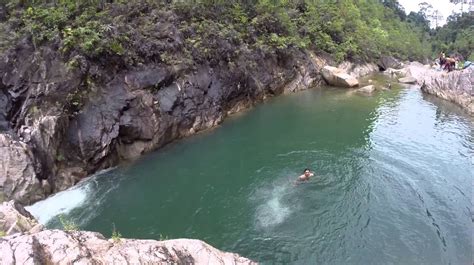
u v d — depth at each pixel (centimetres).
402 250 1498
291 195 1938
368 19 7544
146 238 1638
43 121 2047
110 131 2309
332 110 3409
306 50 4575
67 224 1669
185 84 2806
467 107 3347
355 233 1612
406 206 1808
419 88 4306
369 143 2598
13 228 1177
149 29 2755
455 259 1442
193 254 1141
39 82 2241
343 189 1973
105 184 2119
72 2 2600
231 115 3294
